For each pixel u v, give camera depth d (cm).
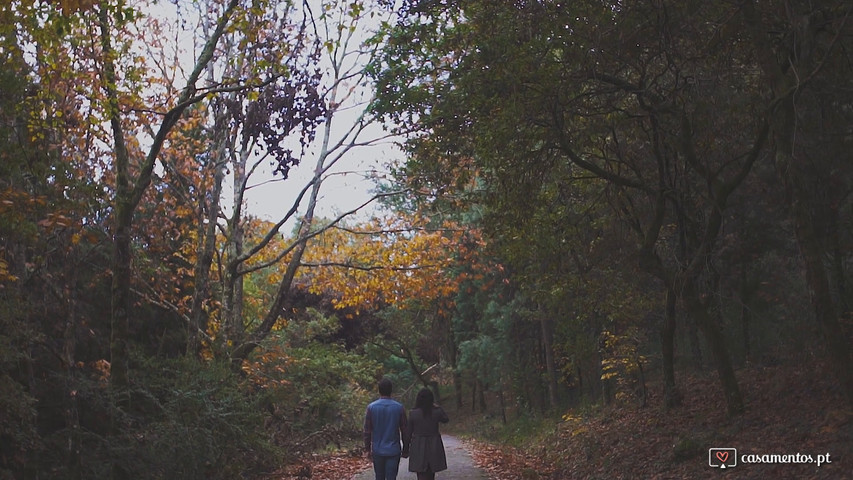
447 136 1547
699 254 1398
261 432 1588
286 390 2036
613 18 1213
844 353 1021
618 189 1625
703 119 1294
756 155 1331
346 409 2508
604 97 1483
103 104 1219
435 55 1533
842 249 1492
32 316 1333
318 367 2412
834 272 1480
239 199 2127
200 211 1917
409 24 1451
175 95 1777
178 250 2088
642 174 1683
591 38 1216
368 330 4638
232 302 2120
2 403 1037
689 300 1421
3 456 1163
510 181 1439
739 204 1667
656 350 2350
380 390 966
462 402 5672
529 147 1388
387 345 4688
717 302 1792
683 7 1196
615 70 1352
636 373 2153
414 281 2405
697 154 1525
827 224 1383
